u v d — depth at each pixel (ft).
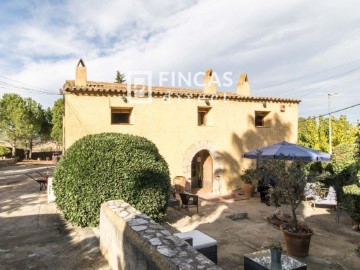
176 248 12.18
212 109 46.91
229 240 24.61
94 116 38.01
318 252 22.43
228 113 48.26
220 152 47.24
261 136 51.65
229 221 29.86
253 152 40.22
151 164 26.23
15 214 30.58
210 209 34.94
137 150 26.58
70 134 36.68
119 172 24.73
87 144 25.89
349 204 28.32
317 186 34.71
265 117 54.24
